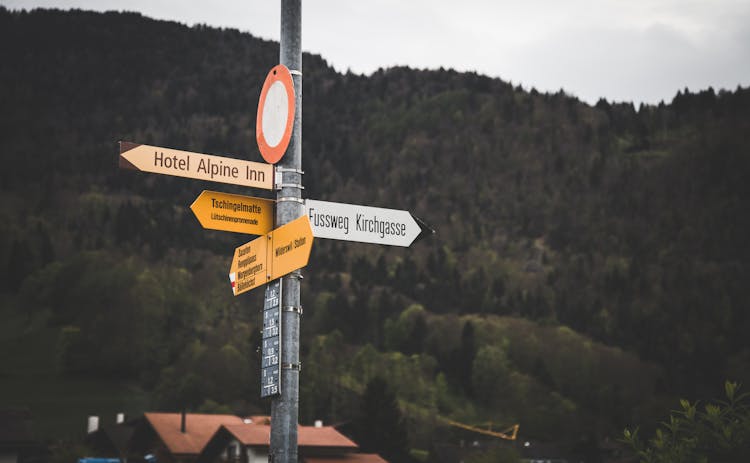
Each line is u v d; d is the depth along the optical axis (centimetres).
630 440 943
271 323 917
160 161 935
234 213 951
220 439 6250
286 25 972
